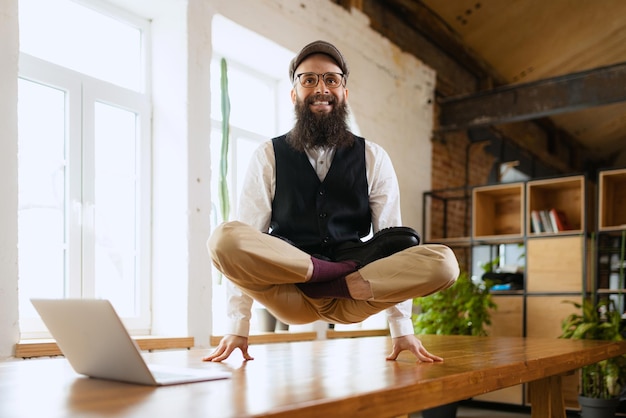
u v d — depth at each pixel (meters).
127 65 3.57
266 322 4.05
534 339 3.15
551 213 5.12
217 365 1.61
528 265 5.08
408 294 1.54
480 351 2.17
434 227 6.08
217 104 4.25
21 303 2.95
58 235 3.13
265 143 1.89
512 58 7.37
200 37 3.58
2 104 2.53
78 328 1.24
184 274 3.43
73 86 3.23
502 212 5.87
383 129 5.36
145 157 3.58
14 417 0.86
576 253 4.84
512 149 7.54
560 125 9.39
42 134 3.09
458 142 6.76
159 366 1.55
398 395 1.17
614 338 4.28
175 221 3.49
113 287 3.41
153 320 3.54
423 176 5.97
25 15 3.09
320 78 1.81
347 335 4.76
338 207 1.80
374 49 5.29
